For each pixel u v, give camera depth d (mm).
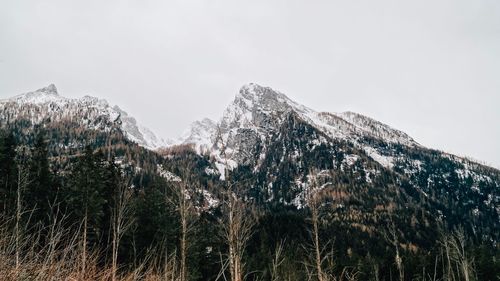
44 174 39000
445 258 55500
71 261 6004
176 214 36781
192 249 29406
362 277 52844
